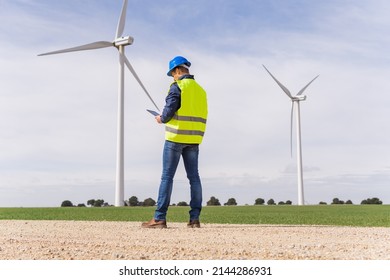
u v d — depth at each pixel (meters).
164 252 5.54
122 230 8.71
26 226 9.86
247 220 13.35
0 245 6.22
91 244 6.28
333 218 14.30
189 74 9.81
